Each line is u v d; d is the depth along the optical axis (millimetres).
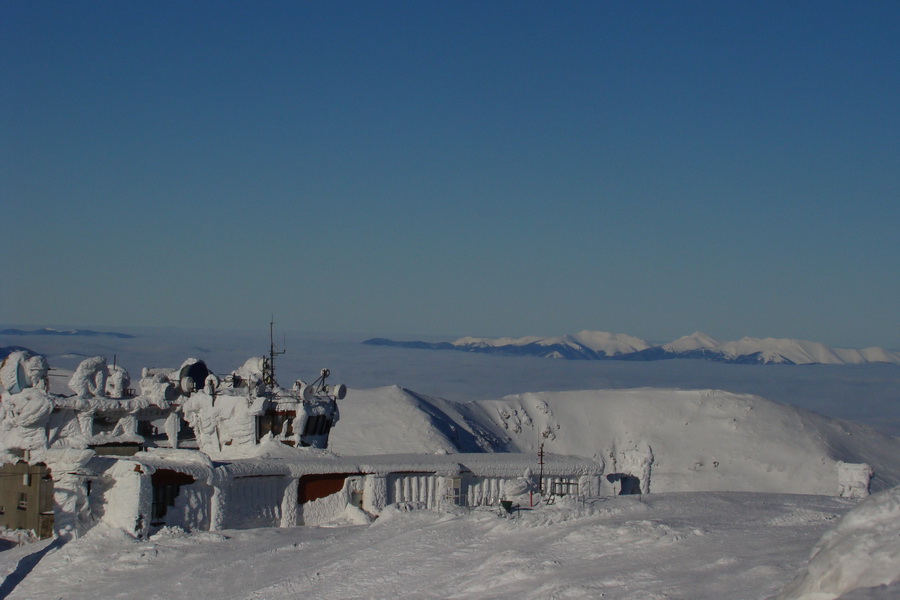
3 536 48875
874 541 17562
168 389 64750
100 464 48188
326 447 62250
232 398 59281
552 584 26141
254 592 32375
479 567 29703
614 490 64062
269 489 51719
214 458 59156
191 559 40312
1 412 52531
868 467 53281
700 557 27266
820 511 34188
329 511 53531
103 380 61562
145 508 45406
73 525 47406
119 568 39781
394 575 30875
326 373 62906
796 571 24000
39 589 38250
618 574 26031
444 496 56844
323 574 32750
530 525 33812
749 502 37375
